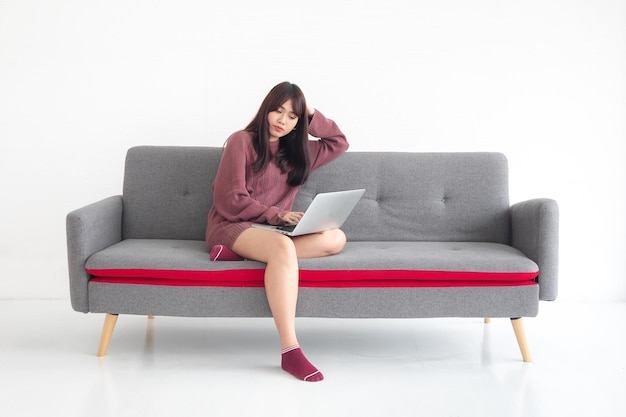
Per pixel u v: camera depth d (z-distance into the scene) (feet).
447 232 10.92
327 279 9.02
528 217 9.66
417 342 10.24
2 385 8.22
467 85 12.72
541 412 7.46
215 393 7.97
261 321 11.49
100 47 12.59
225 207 9.77
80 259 9.16
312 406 7.58
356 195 9.44
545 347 9.95
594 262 12.89
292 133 10.25
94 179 12.79
